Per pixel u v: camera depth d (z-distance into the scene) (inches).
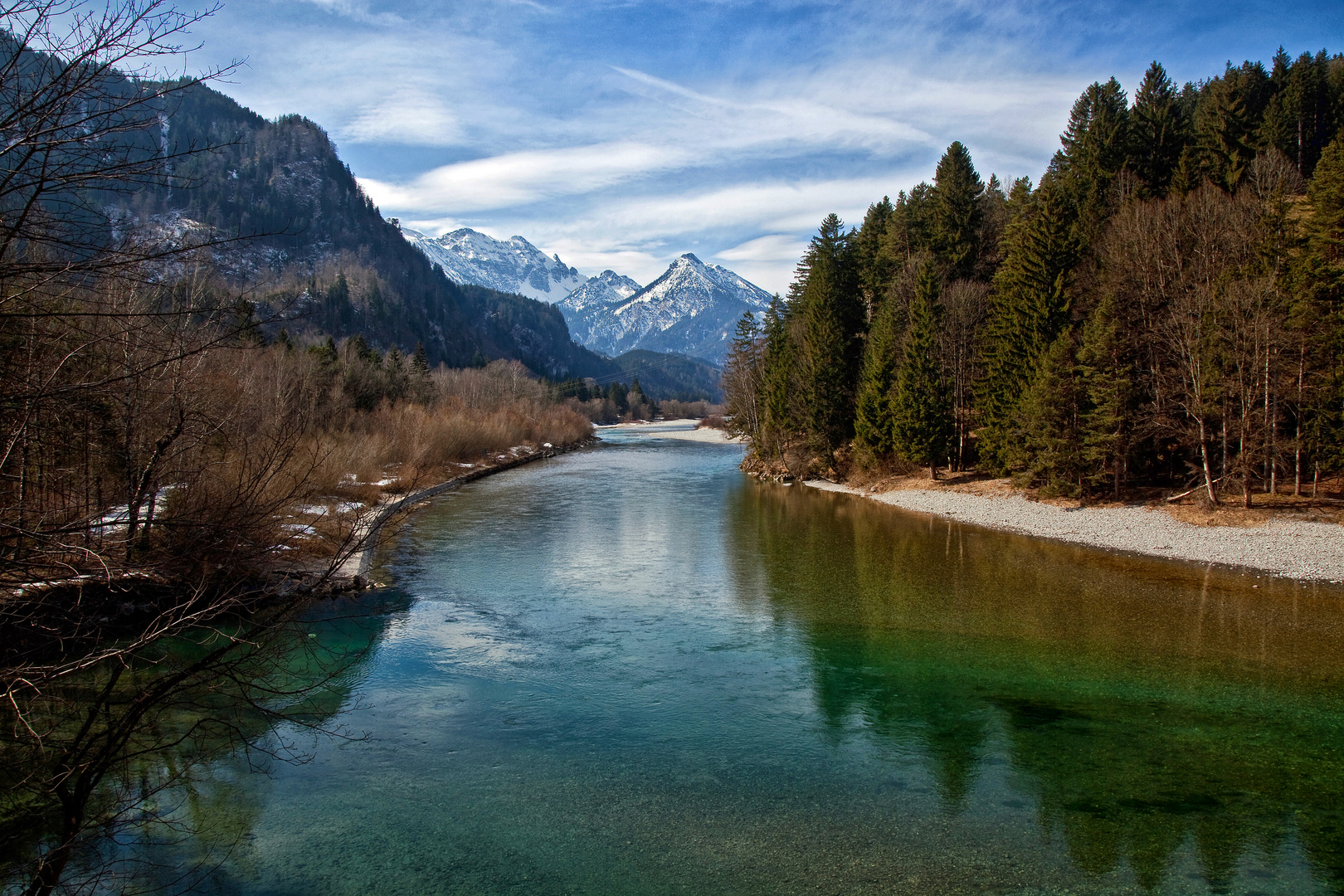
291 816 387.9
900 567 969.5
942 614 753.6
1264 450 1200.2
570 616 743.1
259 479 329.1
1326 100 2171.5
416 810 394.3
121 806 390.9
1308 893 330.0
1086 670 597.9
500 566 958.4
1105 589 854.5
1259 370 1186.6
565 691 551.5
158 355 333.1
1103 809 397.7
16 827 369.1
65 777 229.5
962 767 441.4
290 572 310.0
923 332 1696.6
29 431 261.9
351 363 2138.3
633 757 451.5
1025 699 540.7
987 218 2522.1
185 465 387.9
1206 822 385.1
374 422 1800.0
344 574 802.2
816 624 720.3
